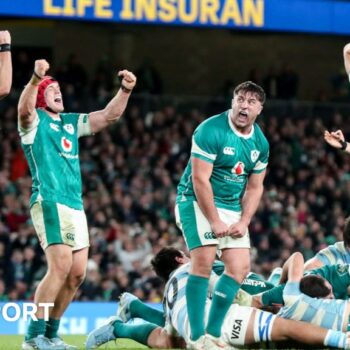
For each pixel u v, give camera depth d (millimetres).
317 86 62562
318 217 48188
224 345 20047
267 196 46906
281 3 43812
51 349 20031
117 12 40875
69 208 20203
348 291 21953
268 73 58469
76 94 51438
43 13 40031
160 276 22938
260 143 20234
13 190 43344
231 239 19906
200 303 19750
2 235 39906
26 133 20188
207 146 19672
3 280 39312
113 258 41156
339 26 45000
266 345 20922
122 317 23312
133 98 50375
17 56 55156
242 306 21203
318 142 51938
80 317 34312
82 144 47469
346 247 22672
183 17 41875
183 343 21703
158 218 44844
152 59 60094
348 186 49938
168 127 50156
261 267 42969
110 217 43250
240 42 61656
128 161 48062
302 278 21062
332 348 20484
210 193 19594
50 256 20031
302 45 62312
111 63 58812
